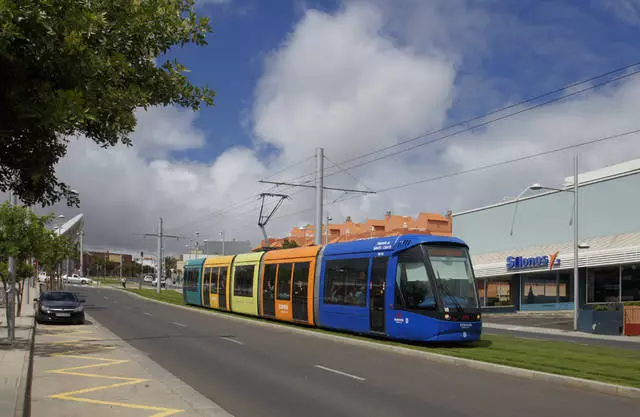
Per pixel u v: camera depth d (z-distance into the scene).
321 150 31.83
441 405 9.06
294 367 12.94
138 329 22.67
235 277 30.11
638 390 9.83
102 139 6.84
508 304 39.91
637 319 24.59
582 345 17.92
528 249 38.62
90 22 5.61
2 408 8.01
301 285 22.81
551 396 9.94
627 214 32.31
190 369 12.59
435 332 16.08
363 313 18.78
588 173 41.69
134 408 8.68
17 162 5.97
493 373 12.41
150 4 7.38
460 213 45.97
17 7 4.97
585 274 33.72
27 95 5.17
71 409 8.61
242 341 18.25
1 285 39.19
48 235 38.34
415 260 17.11
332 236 79.06
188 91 7.96
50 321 24.56
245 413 8.42
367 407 8.86
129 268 171.75
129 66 6.88
